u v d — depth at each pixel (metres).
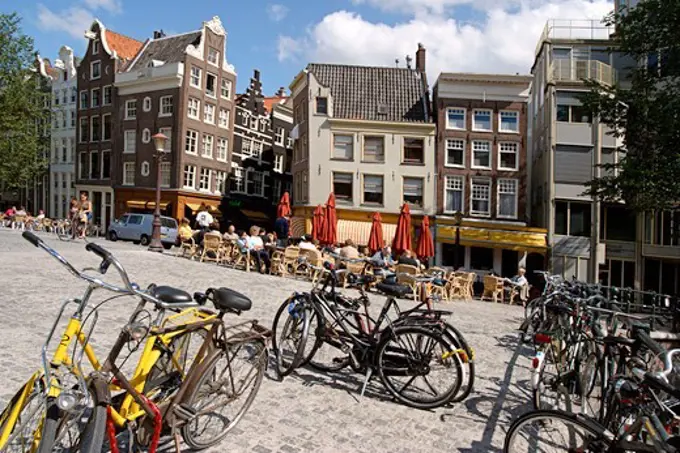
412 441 4.14
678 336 5.25
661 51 14.45
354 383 5.46
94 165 41.50
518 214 28.89
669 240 26.61
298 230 30.50
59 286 9.26
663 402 3.04
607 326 5.46
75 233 22.08
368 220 29.53
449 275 16.73
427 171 29.44
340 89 31.36
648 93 14.64
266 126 44.09
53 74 46.69
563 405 4.61
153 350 3.22
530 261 28.02
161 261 15.21
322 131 30.05
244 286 11.98
